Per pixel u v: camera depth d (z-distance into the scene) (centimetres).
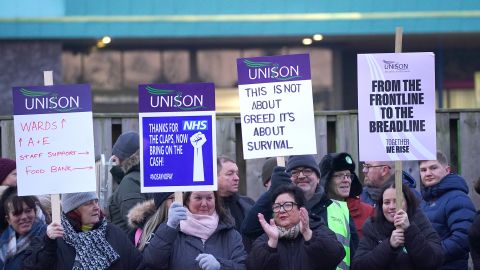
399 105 1631
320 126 2120
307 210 1630
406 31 4181
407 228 1556
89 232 1579
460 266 1777
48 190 1589
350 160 1819
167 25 4125
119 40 4200
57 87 1602
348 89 4509
